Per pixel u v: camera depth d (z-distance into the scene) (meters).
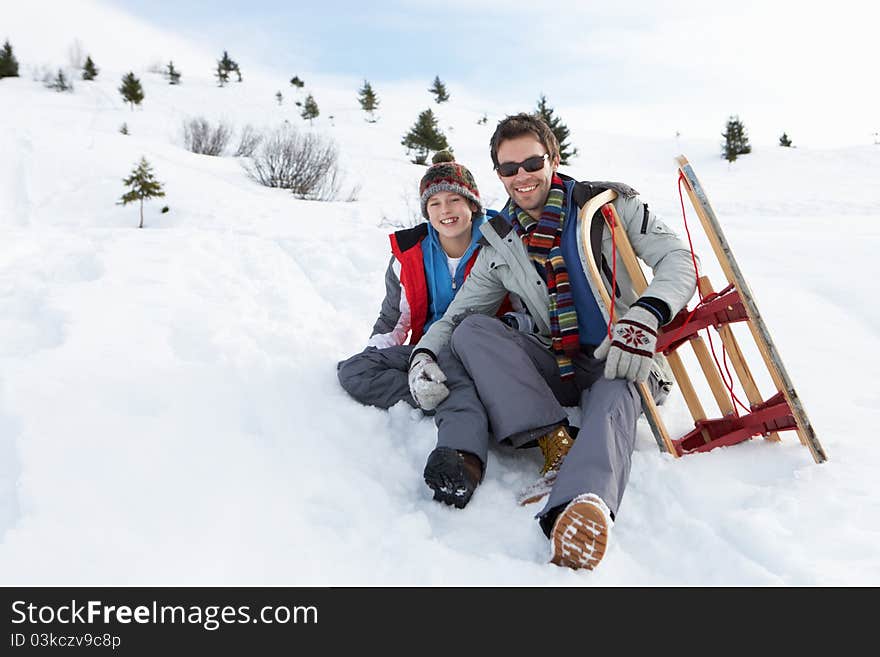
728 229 7.78
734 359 2.12
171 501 1.61
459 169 2.54
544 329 2.31
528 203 2.25
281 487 1.81
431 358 2.22
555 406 2.06
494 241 2.29
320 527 1.66
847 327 3.66
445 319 2.37
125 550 1.40
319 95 44.94
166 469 1.74
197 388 2.26
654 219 2.17
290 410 2.31
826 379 2.83
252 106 35.59
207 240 5.61
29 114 22.03
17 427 1.80
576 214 2.20
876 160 21.84
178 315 3.06
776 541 1.59
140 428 1.91
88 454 1.72
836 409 2.46
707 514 1.78
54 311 2.91
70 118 22.44
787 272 4.91
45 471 1.61
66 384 2.11
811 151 27.38
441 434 1.98
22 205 10.18
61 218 9.77
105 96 33.78
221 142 19.27
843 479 1.86
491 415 2.05
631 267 2.13
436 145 23.92
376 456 2.14
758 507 1.76
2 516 1.49
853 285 4.35
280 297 3.94
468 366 2.09
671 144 33.03
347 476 1.94
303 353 2.96
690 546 1.65
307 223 8.59
